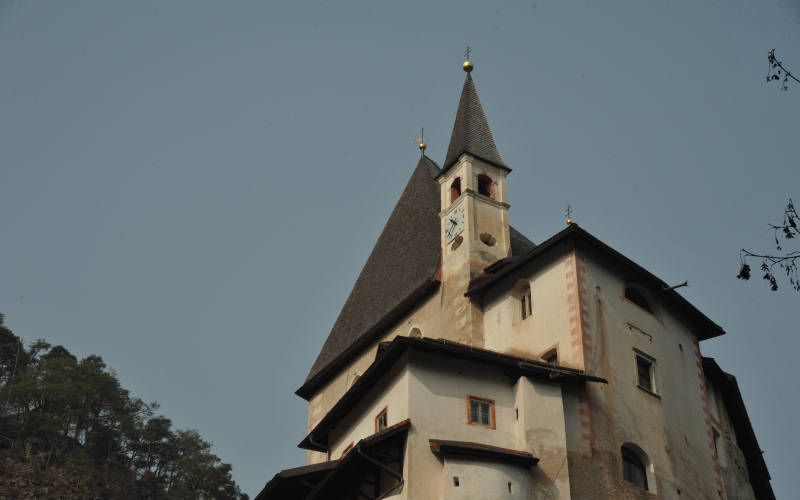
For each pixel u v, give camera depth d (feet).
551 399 104.27
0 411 283.18
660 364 121.70
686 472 115.34
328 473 107.45
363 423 112.47
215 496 293.23
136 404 321.52
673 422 118.01
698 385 127.85
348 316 170.91
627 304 122.01
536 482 98.43
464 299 132.46
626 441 108.88
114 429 301.43
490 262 137.69
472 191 143.33
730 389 142.61
